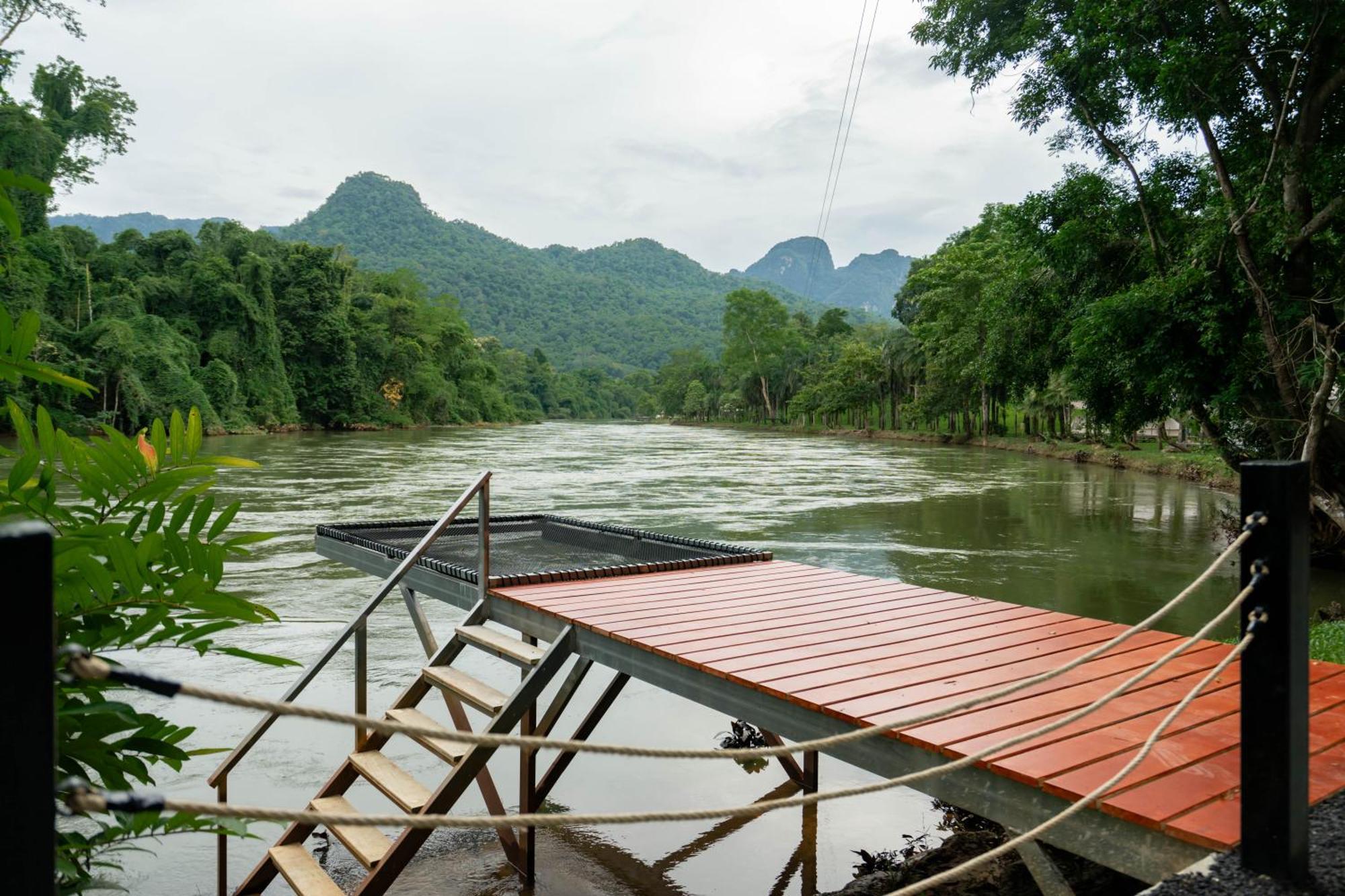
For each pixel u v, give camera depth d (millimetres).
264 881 4324
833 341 102062
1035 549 14594
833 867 4609
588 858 4672
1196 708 3699
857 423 83688
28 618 1067
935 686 3992
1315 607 11078
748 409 116250
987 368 16047
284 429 67562
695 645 4641
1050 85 13070
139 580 1818
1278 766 2311
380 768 4422
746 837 4953
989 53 14352
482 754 4254
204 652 2021
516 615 5672
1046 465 36031
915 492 24172
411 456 39469
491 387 115812
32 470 1827
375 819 1400
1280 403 12062
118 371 50094
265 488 23578
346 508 18938
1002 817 3090
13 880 1061
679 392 151125
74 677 1812
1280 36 10703
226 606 1939
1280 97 11195
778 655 4480
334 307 77625
